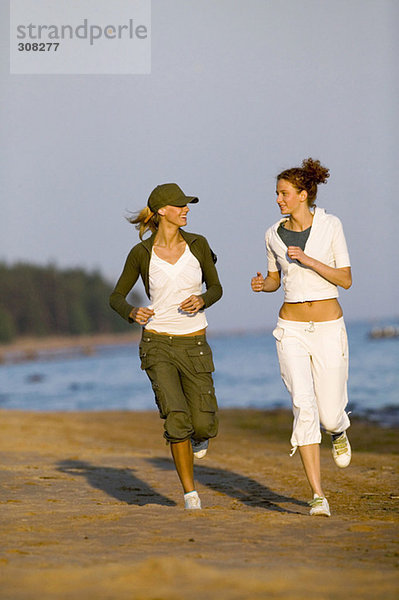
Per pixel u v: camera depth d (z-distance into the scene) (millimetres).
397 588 7355
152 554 9273
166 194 14117
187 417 14078
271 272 14867
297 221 14008
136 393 108625
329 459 28281
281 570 8172
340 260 13812
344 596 7020
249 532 11125
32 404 96438
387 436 38938
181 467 14312
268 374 133625
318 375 14031
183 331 14383
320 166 13930
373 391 80312
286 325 14078
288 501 17734
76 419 56406
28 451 31516
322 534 10984
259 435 42719
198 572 7867
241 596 6930
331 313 13945
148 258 14312
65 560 8773
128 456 30266
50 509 14188
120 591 7129
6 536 10727
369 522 12180
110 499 17547
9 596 6984
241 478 22828
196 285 14383
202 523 11961
